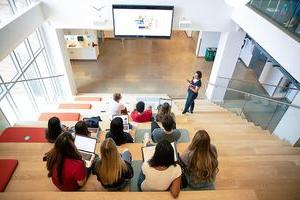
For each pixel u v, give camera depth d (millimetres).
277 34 4219
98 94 7820
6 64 4602
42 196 2232
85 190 2531
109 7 5699
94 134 3744
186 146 3459
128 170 2402
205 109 6590
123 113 4621
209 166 2270
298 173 3246
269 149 4031
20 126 4336
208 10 5828
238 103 7223
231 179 3033
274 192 2896
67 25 5938
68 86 7215
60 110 5844
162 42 11328
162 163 2062
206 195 2244
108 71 9102
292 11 3943
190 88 5648
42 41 6055
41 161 3061
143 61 9828
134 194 2215
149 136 3627
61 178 2246
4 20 4312
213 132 4691
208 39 9789
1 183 2689
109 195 2215
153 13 5758
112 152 2113
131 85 8406
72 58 9617
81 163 2344
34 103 5695
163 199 2178
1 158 3174
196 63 9898
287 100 5492
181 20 5992
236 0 2729
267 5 4648
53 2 5512
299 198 2828
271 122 5539
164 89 8305
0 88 4371
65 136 2211
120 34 6109
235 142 4105
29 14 4938
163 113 3920
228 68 6906
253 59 9844
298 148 4117
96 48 9570
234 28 6121
